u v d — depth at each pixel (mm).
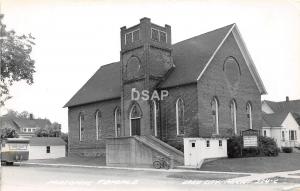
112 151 34531
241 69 39312
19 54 29594
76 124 47750
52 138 62000
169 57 39125
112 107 42594
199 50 38281
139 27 38000
